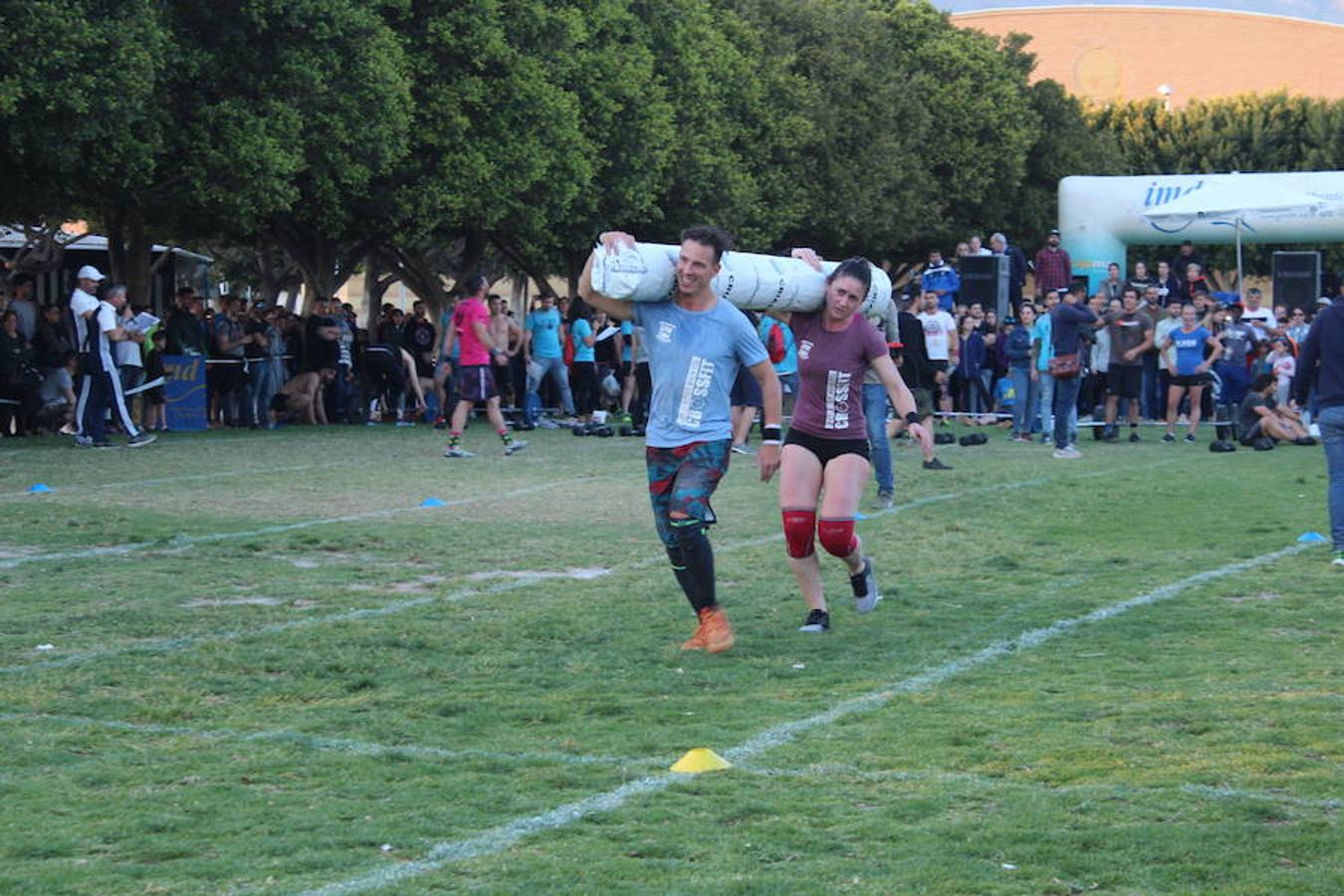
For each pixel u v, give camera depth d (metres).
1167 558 13.48
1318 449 26.11
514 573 12.73
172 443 25.64
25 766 7.13
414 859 5.88
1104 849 5.95
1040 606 11.16
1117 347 28.14
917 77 56.53
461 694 8.54
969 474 21.09
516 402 34.47
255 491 18.59
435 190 33.66
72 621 10.54
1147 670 9.01
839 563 13.29
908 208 54.31
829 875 5.68
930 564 13.20
